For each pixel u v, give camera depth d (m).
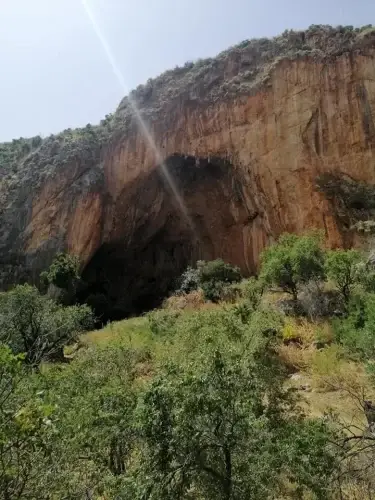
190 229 39.84
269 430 6.44
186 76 39.06
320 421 7.11
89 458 6.62
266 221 31.58
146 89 41.25
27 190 42.56
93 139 41.84
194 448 4.87
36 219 40.59
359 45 30.03
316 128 29.77
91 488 5.70
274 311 16.14
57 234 39.12
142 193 39.56
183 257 41.00
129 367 11.42
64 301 33.28
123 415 7.02
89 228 38.62
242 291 25.08
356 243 25.58
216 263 30.92
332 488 5.78
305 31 33.75
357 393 9.16
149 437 4.93
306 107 30.22
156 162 37.53
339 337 13.62
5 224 42.03
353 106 29.02
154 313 26.28
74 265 34.28
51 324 21.17
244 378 5.52
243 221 34.84
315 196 28.27
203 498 5.00
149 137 38.06
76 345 24.12
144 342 17.95
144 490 4.70
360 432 8.02
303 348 13.84
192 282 31.98
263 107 32.28
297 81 31.06
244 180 33.28
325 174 28.67
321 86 30.20
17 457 4.17
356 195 27.23
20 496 4.09
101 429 7.09
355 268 17.81
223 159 34.62
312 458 5.92
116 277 42.72
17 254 40.09
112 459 7.14
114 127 41.47
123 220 39.91
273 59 33.78
